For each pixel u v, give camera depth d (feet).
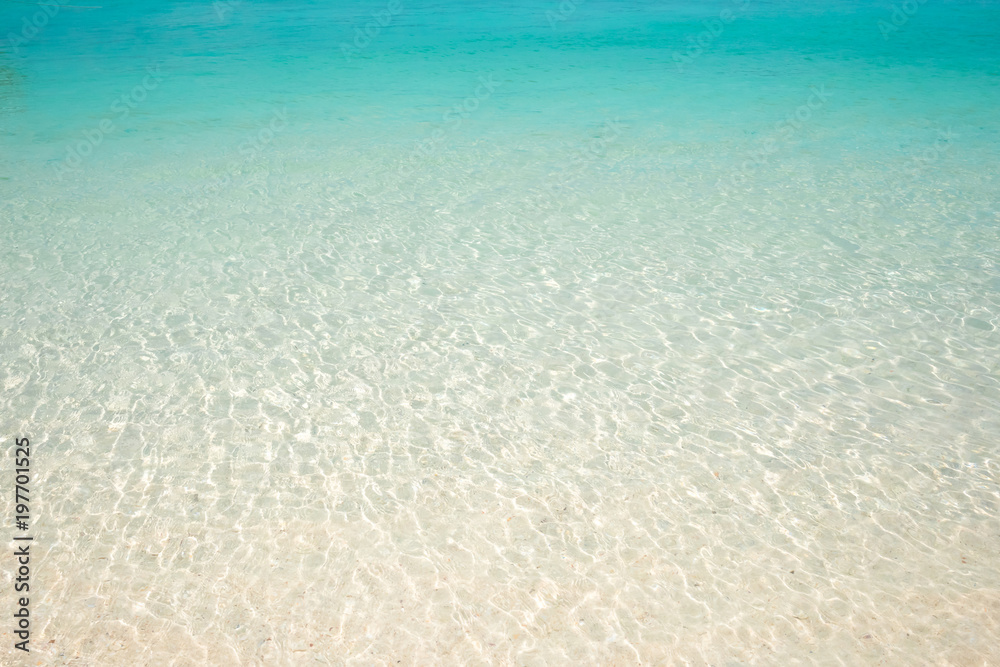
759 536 15.57
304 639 13.23
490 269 27.37
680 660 12.89
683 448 18.24
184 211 32.42
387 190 35.40
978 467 17.46
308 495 16.60
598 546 15.34
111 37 80.84
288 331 23.07
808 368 21.36
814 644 13.16
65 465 17.22
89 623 13.34
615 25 91.20
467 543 15.38
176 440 18.20
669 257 28.35
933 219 31.58
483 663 12.85
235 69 64.13
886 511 16.20
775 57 69.41
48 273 26.32
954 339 22.63
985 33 81.35
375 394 20.20
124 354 21.62
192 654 12.86
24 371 20.67
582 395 20.26
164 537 15.31
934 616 13.66
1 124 45.75
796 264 27.66
